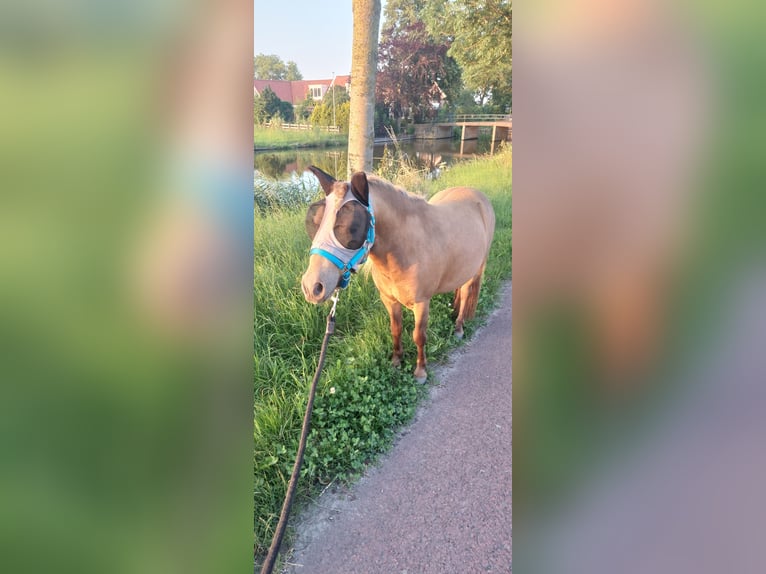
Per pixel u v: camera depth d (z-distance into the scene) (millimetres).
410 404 2582
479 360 2832
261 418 2332
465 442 2344
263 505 2139
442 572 1906
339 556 1994
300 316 2725
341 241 2035
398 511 2119
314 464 2275
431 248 2502
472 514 2068
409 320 2982
